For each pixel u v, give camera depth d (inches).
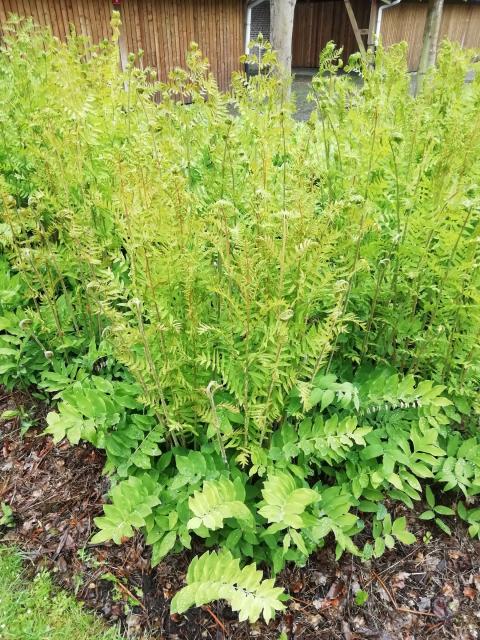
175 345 67.6
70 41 111.7
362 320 82.7
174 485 69.6
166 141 83.6
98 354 86.4
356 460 77.2
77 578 76.4
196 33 342.6
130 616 72.4
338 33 556.7
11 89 112.3
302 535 72.5
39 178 91.3
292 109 91.1
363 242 81.8
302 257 64.7
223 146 82.4
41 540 81.0
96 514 83.4
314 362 69.3
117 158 67.7
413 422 76.3
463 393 79.4
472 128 84.8
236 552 71.2
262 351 65.6
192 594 58.4
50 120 83.1
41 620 71.7
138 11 304.8
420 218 75.0
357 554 70.4
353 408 78.9
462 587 75.1
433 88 102.0
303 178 70.7
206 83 83.0
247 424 68.7
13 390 100.7
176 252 65.3
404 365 87.8
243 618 54.5
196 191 86.2
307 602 73.5
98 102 92.7
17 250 82.8
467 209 69.1
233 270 63.5
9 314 90.4
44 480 88.9
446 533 80.7
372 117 79.7
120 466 72.1
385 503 83.1
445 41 105.3
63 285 88.4
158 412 72.3
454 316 78.4
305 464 74.2
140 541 79.1
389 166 82.5
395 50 93.9
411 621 71.8
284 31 203.2
